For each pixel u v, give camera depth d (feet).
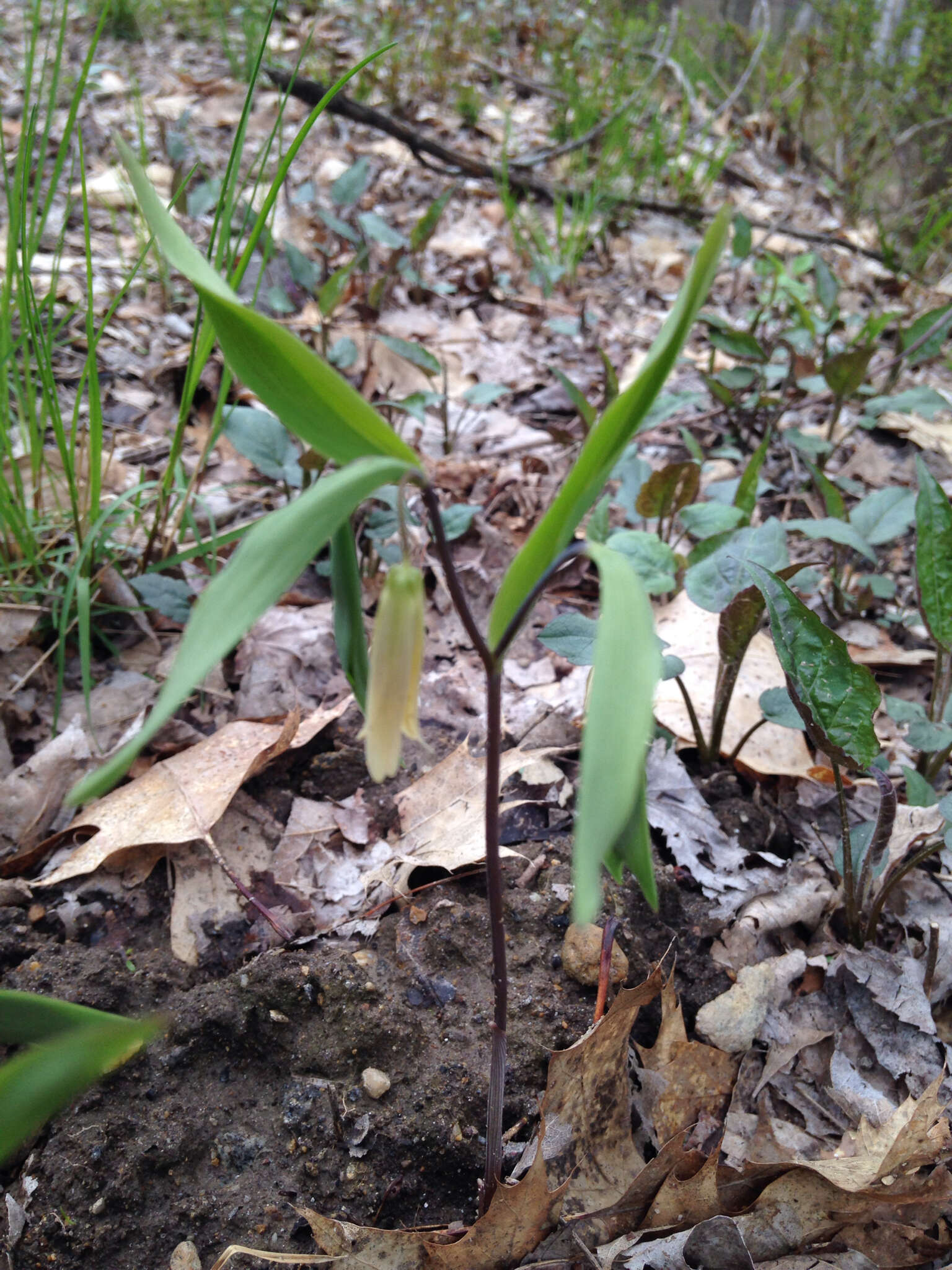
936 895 0.74
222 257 0.80
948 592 0.72
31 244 0.74
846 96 2.31
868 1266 0.53
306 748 0.80
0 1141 0.29
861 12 2.16
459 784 0.76
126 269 1.43
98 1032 0.30
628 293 1.79
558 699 0.89
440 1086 0.57
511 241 1.83
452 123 2.30
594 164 2.15
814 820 0.80
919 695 0.95
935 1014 0.66
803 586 0.79
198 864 0.70
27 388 0.82
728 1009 0.64
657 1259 0.52
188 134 1.81
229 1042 0.59
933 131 2.14
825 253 2.03
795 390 1.29
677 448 1.33
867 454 1.33
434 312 1.58
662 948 0.67
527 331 1.58
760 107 2.65
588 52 2.62
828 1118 0.61
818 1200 0.53
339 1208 0.53
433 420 1.33
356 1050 0.58
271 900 0.68
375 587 1.00
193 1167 0.55
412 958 0.64
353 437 0.36
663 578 0.73
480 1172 0.55
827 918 0.71
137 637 0.90
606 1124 0.56
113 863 0.69
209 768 0.74
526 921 0.66
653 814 0.76
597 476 0.36
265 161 0.78
